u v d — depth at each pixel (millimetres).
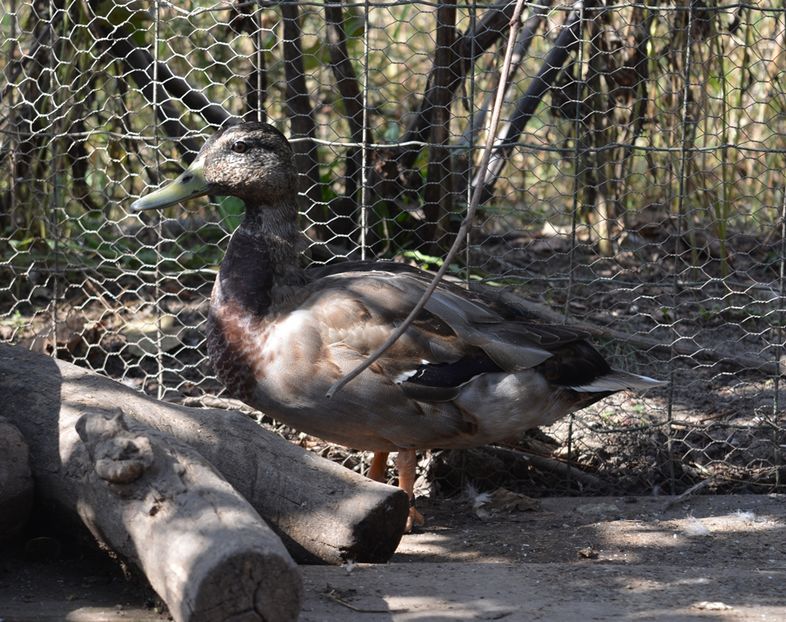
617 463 5113
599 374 4480
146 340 5840
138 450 3244
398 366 4141
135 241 6613
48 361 4180
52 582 3561
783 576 3721
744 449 5004
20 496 3605
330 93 7203
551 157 7461
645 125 6480
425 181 5977
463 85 5324
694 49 6082
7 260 6203
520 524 4504
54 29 5848
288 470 3838
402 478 4406
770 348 5883
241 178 4375
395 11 8188
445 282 4543
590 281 5164
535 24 5746
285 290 4297
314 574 3625
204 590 2869
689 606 3404
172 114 5996
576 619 3277
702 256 6859
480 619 3266
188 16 5039
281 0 4992
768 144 6879
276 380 4176
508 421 4289
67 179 6316
